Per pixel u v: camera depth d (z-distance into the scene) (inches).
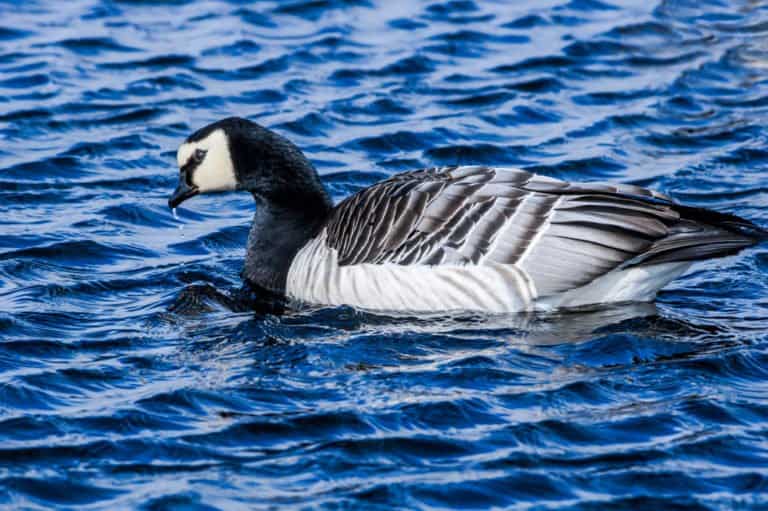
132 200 727.1
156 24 972.6
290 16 986.7
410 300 565.6
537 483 439.8
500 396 496.4
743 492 434.6
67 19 978.7
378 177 756.0
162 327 570.9
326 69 897.5
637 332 547.2
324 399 496.7
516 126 821.9
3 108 834.8
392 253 566.6
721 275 623.5
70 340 555.2
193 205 735.7
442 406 488.4
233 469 450.0
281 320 574.6
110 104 845.8
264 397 498.9
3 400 498.6
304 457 457.1
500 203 561.6
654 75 891.4
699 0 1012.5
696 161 771.4
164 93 861.2
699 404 488.4
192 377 517.3
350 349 538.3
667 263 555.2
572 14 991.0
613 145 794.8
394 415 482.6
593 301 564.4
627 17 984.3
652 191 565.6
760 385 506.3
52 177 753.6
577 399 494.3
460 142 795.4
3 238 669.3
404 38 946.7
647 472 445.7
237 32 954.1
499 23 974.4
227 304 597.3
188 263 651.5
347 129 815.7
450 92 866.8
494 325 555.2
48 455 460.1
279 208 618.8
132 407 491.8
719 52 922.7
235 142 621.6
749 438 466.3
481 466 450.0
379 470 448.5
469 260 557.6
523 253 554.6
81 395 505.7
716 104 850.1
